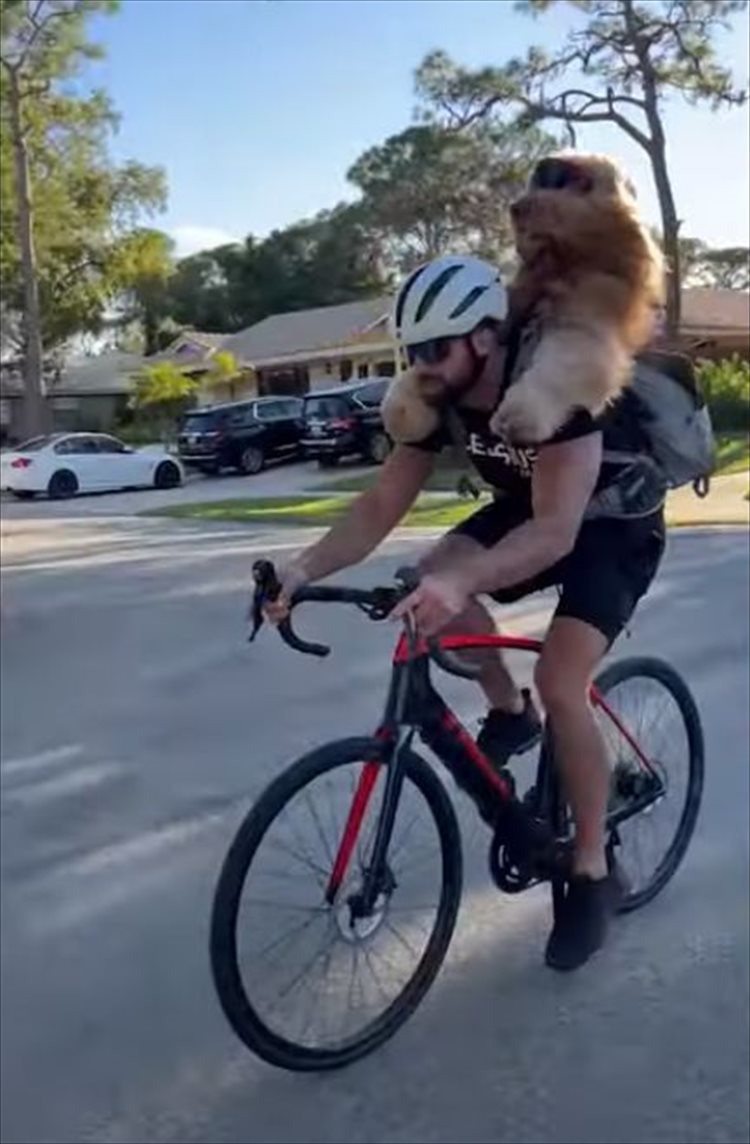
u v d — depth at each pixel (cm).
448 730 316
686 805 395
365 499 326
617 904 354
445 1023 317
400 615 286
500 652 334
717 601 858
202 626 864
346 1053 302
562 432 284
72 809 489
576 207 282
